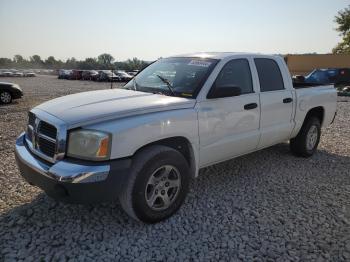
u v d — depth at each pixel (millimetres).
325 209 3967
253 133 4621
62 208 3791
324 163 5750
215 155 4172
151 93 4117
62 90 23938
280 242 3250
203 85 3945
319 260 2988
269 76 5000
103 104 3525
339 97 18359
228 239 3281
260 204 4059
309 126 5848
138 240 3219
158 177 3455
